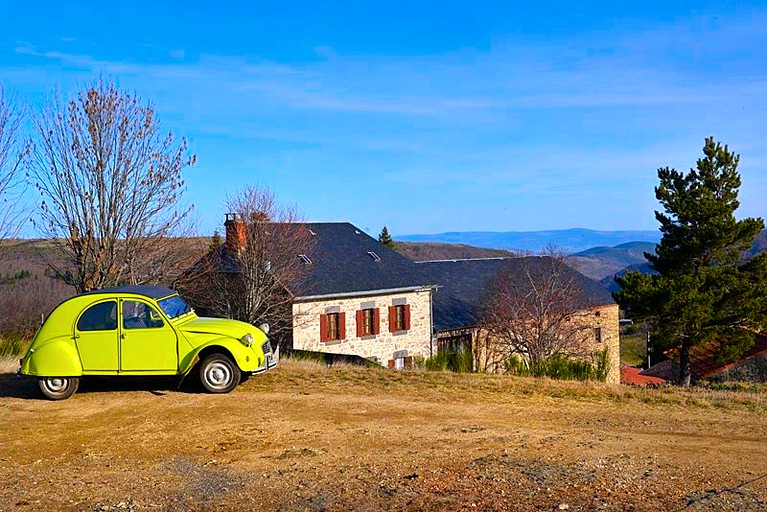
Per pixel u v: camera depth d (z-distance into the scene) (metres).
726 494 6.31
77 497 6.18
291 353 20.59
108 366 10.84
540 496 6.13
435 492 6.21
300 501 6.00
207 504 5.96
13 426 9.27
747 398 13.89
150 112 24.97
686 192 34.78
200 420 9.45
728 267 33.88
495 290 33.72
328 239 34.72
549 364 17.97
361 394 11.95
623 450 8.26
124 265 19.50
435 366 18.70
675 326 32.88
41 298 23.44
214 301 29.72
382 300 31.75
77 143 18.62
